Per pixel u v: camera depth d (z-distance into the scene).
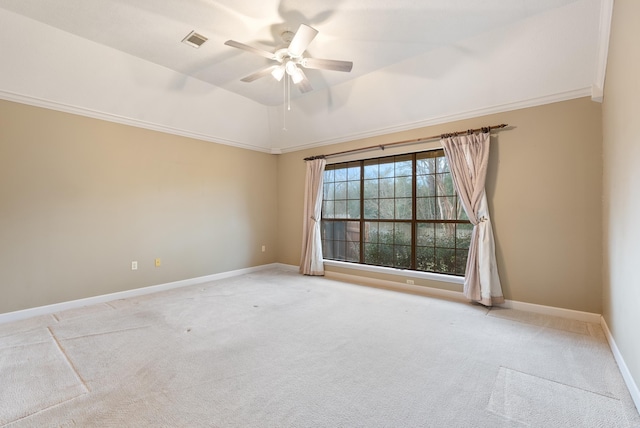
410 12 2.69
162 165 4.45
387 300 3.92
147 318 3.26
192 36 3.06
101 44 3.23
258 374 2.16
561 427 1.63
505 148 3.62
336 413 1.74
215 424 1.65
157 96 4.05
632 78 1.88
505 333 2.87
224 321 3.18
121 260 4.03
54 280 3.49
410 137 4.41
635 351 1.85
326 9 2.64
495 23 2.87
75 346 2.59
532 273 3.48
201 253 4.93
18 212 3.26
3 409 1.76
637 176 1.81
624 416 1.72
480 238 3.67
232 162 5.39
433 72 3.63
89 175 3.76
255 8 2.63
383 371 2.20
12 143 3.21
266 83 4.23
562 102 3.29
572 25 2.74
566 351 2.50
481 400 1.86
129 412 1.75
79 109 3.63
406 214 4.56
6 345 2.60
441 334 2.85
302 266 5.55
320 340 2.72
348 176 5.23
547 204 3.38
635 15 1.77
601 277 3.10
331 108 4.73
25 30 2.85
